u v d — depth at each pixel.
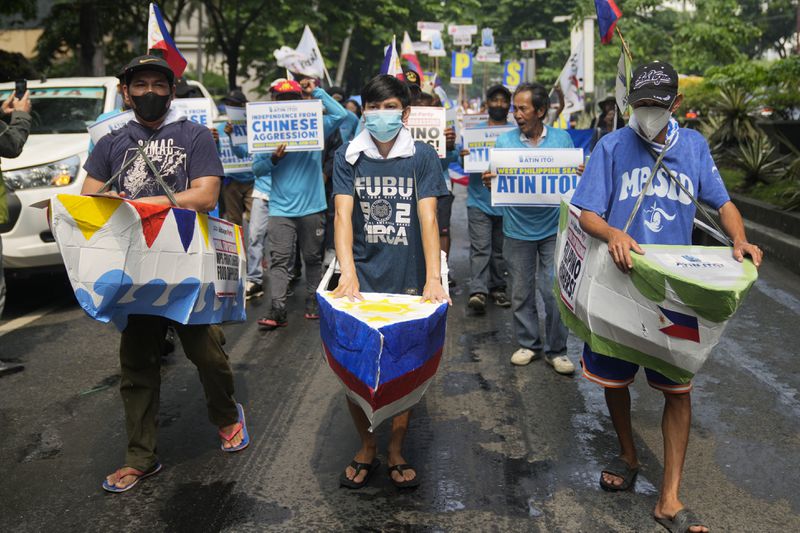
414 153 4.15
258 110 6.94
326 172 8.42
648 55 33.06
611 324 3.57
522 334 6.08
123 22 21.83
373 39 31.97
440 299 3.87
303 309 7.87
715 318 3.25
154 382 4.23
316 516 3.83
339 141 8.54
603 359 3.89
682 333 3.35
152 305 3.87
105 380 5.80
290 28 25.36
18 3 17.95
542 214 5.92
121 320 3.88
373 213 4.20
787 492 4.02
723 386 5.51
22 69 10.11
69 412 5.20
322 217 7.26
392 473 4.10
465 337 6.82
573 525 3.72
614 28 6.58
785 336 6.66
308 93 7.37
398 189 4.16
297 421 4.99
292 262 7.49
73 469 4.38
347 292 3.94
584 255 3.72
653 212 3.75
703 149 3.74
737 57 28.05
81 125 8.94
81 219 3.58
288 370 5.97
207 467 4.37
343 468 4.34
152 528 3.74
